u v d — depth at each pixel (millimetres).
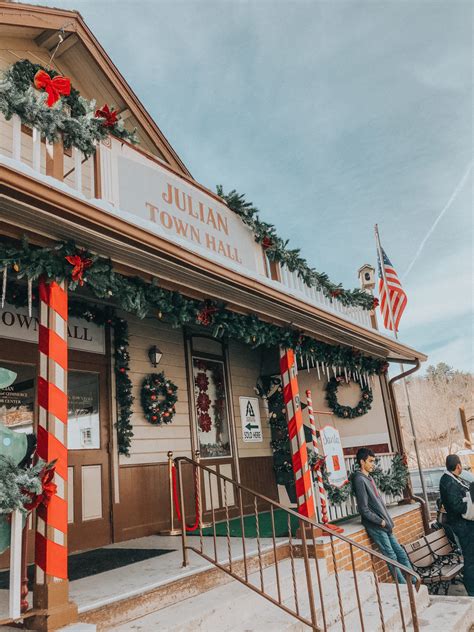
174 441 7074
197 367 7938
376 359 8836
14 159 3242
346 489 6531
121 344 6430
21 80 3883
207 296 4922
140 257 3904
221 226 5914
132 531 6043
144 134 7828
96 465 5863
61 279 3338
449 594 6426
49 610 2787
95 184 4254
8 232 3158
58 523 2992
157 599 3533
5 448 2871
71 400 5789
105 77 7176
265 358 9500
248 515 7863
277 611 4008
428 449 37656
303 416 9125
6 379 2941
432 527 8195
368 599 4848
